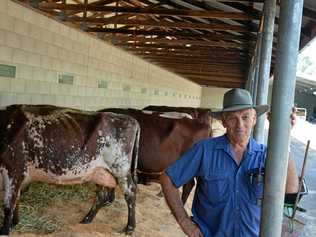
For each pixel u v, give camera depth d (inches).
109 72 433.7
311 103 1824.6
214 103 1364.4
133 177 197.8
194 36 373.4
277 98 68.0
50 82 301.9
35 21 273.3
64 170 183.3
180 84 956.6
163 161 236.2
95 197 224.4
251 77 426.6
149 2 376.5
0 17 233.9
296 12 66.2
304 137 782.5
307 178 364.5
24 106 188.4
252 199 84.9
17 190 179.3
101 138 187.0
